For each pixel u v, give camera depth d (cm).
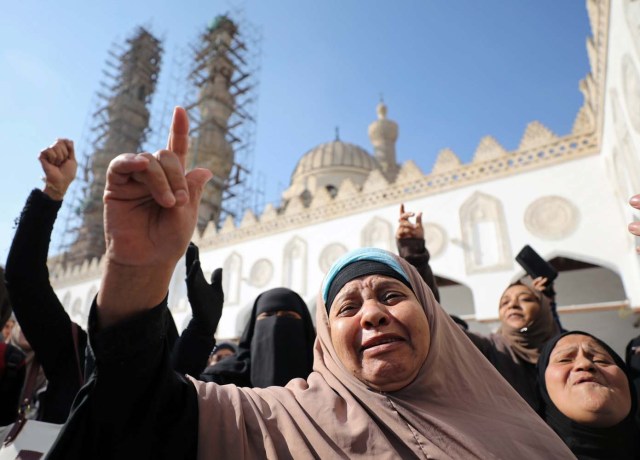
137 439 80
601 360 138
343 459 89
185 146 92
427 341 110
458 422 98
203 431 90
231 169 1630
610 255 554
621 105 428
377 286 115
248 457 90
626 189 496
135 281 80
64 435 75
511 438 98
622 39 363
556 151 659
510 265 619
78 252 1670
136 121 1947
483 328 720
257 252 931
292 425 96
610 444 128
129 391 79
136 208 82
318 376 118
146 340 80
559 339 150
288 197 1717
